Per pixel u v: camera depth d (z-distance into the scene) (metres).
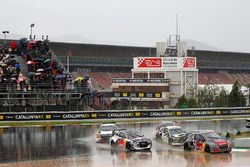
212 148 32.06
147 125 58.53
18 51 88.75
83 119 63.72
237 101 84.56
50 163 29.45
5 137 46.28
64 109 69.56
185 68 103.81
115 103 92.38
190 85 103.88
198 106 85.81
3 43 97.12
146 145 35.12
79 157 32.00
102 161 29.95
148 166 27.53
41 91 70.00
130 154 33.06
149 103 99.62
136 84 99.62
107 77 128.25
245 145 34.84
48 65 80.25
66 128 56.19
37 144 40.25
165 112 68.44
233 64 151.88
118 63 134.38
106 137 42.91
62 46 128.88
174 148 36.03
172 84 103.19
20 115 60.75
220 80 142.62
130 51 137.38
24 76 76.88
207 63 146.75
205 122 62.84
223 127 54.44
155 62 105.75
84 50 130.88
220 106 88.44
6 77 71.69
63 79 74.69
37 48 88.00
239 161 28.34
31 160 30.83
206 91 96.19
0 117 59.97
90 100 76.75
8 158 31.83
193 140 33.97
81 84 76.12
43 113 61.69
